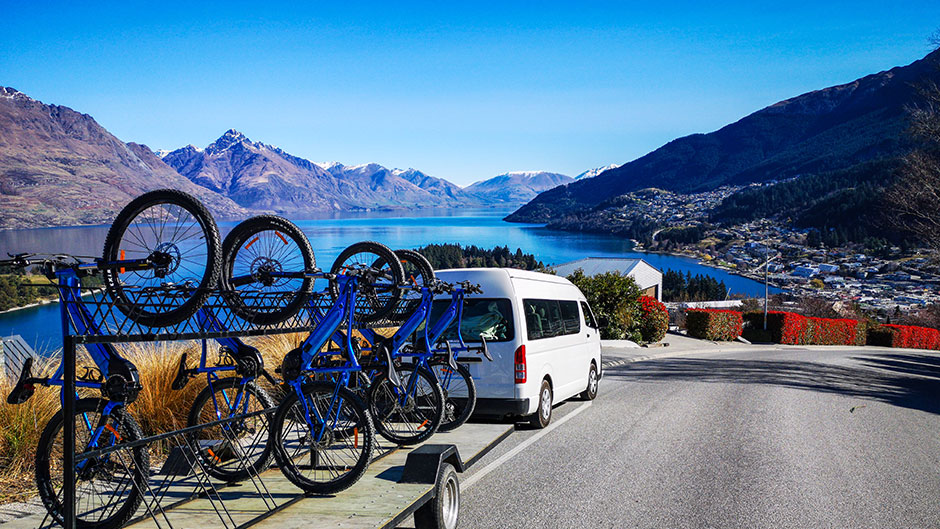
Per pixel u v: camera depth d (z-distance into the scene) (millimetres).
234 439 5652
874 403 14430
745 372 20594
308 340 5254
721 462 8148
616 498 6527
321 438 5094
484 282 9305
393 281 6906
